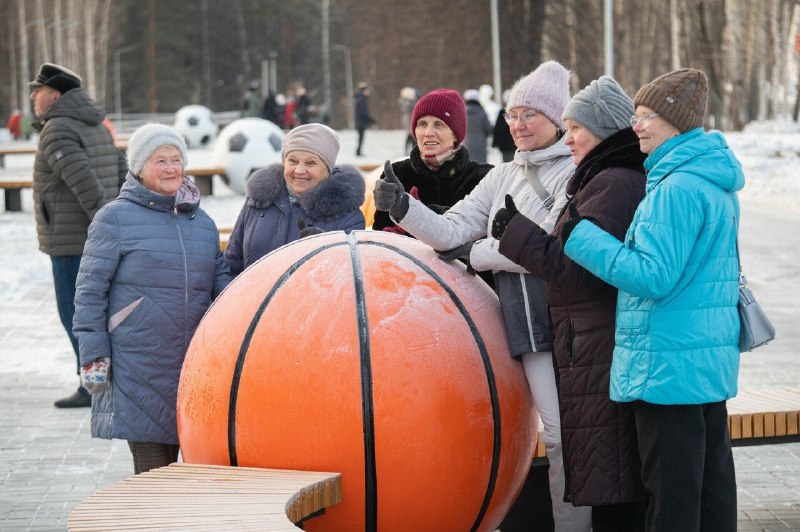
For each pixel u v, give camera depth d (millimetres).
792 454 9922
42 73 10742
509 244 5996
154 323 7250
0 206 30844
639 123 5855
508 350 6359
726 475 5965
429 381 5898
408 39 104625
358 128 47844
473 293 6387
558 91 6707
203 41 138750
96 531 5203
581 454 6051
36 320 15859
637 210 5734
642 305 5711
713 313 5719
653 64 67250
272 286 6188
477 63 86125
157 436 7238
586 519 6738
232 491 5637
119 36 125625
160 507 5480
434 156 7828
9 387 12211
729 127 61156
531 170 6781
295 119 66438
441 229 6492
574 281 5879
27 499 8586
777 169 35188
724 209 5734
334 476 5781
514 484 6363
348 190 7461
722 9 58062
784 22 59656
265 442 5926
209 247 7539
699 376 5660
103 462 9562
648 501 6121
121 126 88438
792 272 19359
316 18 128500
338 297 6020
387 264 6234
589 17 71875
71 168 10602
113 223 7281
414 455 5852
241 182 30594
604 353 5988
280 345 5945
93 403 7430
